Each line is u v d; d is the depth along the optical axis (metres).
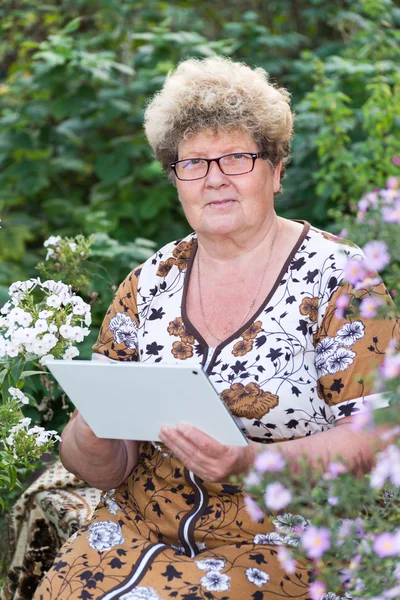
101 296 4.51
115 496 2.73
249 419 2.49
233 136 2.59
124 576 2.35
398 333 2.43
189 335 2.64
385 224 1.98
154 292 2.76
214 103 2.56
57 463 3.64
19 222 6.72
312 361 2.50
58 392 3.90
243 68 2.69
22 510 3.47
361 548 1.82
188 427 2.21
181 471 2.53
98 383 2.23
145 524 2.56
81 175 7.34
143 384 2.16
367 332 2.41
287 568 1.89
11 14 7.32
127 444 2.72
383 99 5.27
